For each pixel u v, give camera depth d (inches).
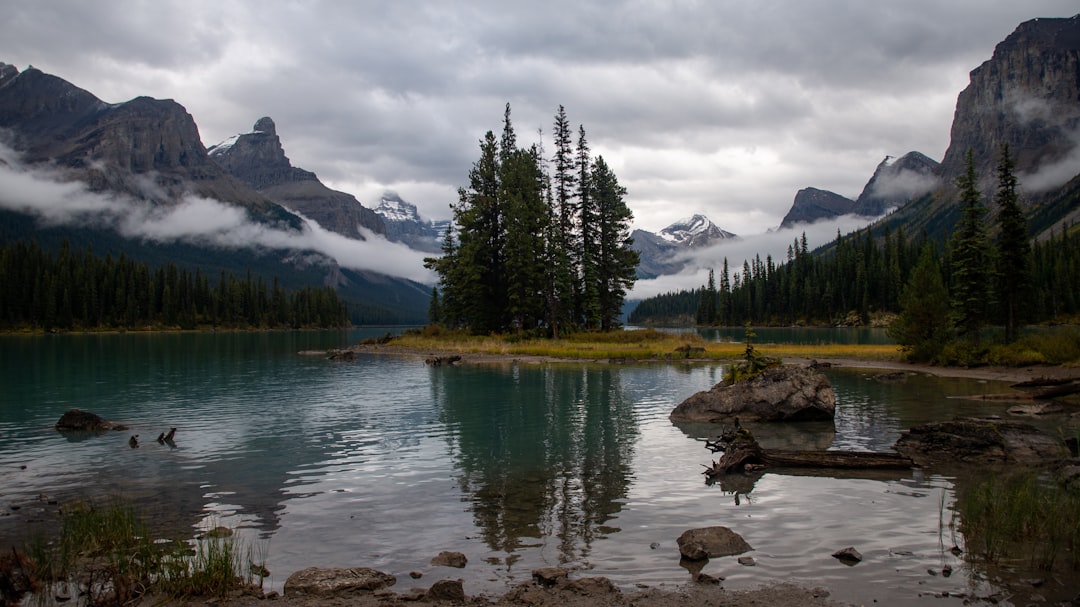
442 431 821.2
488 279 2972.4
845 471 599.5
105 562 388.8
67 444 753.6
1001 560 374.3
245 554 402.0
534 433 803.4
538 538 423.5
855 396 1127.0
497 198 2871.6
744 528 438.9
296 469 621.9
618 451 695.1
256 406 1063.6
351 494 532.7
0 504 512.4
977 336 2057.1
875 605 316.2
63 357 2404.0
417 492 537.0
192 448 724.7
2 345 3437.5
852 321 6087.6
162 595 343.0
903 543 405.7
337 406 1057.5
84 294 5812.0
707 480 569.3
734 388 917.2
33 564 371.9
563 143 3056.1
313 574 355.6
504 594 336.2
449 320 3346.5
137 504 510.0
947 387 1261.1
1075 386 1014.4
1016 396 1048.2
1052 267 5226.4
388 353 2605.8
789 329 5728.3
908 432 705.6
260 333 6333.7
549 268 2746.1
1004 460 624.7
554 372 1656.0
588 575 360.2
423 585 350.9
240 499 521.3
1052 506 440.5
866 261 6407.5
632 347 2377.0
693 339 2758.4
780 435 784.3
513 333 2824.8
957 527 434.9
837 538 416.2
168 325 6323.8
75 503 508.1
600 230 3090.6
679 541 407.2
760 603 319.0
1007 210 2011.6
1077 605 312.5
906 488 536.1
